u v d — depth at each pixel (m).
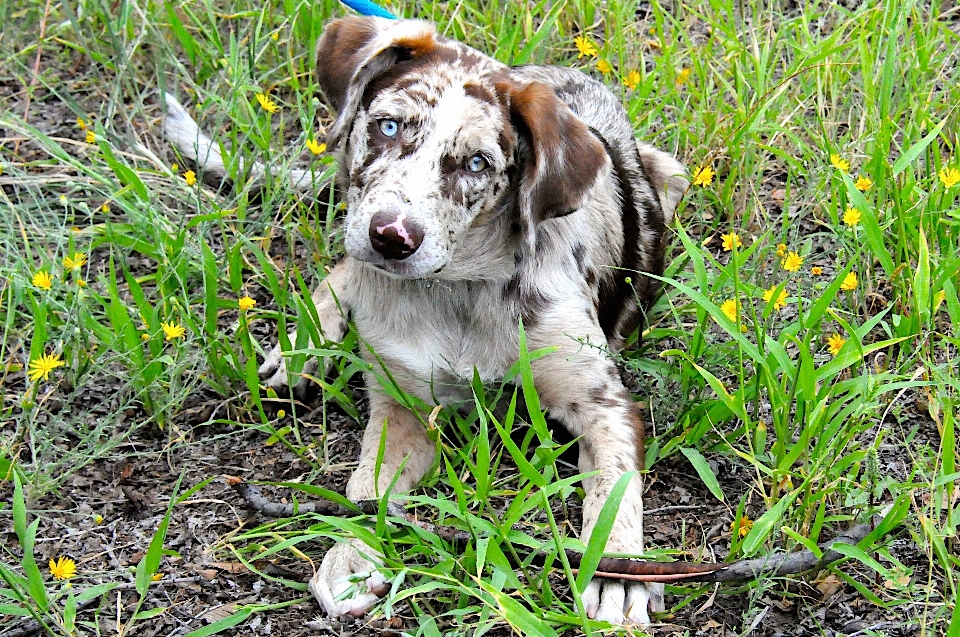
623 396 1.60
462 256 1.57
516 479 1.58
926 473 1.53
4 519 1.55
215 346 1.66
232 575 1.51
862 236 1.71
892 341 1.51
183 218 1.79
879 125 1.81
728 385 1.64
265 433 1.64
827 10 1.97
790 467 1.54
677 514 1.56
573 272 1.62
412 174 1.52
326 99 1.61
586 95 1.81
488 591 1.39
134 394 1.65
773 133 1.85
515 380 1.62
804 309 1.68
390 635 1.46
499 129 1.54
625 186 1.74
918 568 1.49
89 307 1.71
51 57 2.03
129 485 1.59
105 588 1.46
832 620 1.46
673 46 1.95
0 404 1.63
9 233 1.76
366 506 1.50
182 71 1.92
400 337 1.62
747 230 1.80
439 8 2.01
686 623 1.47
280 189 1.81
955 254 1.69
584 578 1.40
